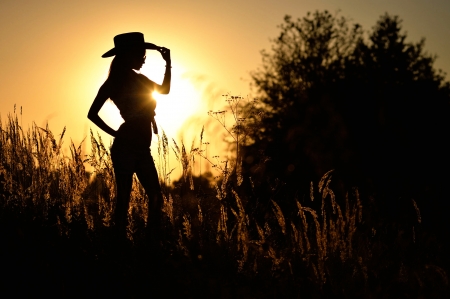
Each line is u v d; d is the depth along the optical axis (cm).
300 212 502
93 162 571
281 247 539
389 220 649
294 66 3000
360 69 2933
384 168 2227
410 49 2972
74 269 460
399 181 1587
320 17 3127
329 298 448
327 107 2586
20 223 515
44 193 567
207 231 538
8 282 440
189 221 545
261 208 585
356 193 530
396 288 464
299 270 484
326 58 3044
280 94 2886
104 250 492
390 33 3023
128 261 480
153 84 585
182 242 499
